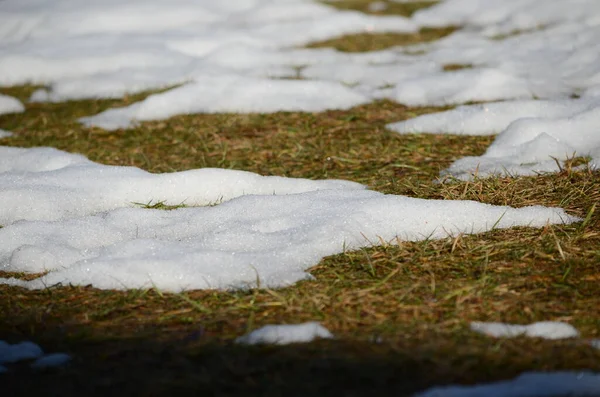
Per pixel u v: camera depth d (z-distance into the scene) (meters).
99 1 9.21
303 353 2.64
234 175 4.28
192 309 3.01
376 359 2.58
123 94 6.49
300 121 5.52
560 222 3.62
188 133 5.38
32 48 7.59
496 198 3.90
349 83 6.49
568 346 2.61
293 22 8.65
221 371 2.56
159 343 2.77
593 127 4.70
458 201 3.73
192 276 3.22
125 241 3.58
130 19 8.70
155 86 6.61
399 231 3.56
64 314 3.03
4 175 4.38
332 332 2.77
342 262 3.33
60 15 8.66
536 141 4.57
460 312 2.87
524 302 2.92
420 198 3.88
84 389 2.50
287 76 6.71
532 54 6.67
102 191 4.18
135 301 3.10
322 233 3.50
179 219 3.82
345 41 7.96
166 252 3.40
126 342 2.79
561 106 5.15
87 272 3.29
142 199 4.16
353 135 5.17
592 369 2.47
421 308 2.91
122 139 5.34
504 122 5.11
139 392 2.47
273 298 3.05
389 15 8.88
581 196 3.90
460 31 8.05
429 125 5.23
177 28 8.52
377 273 3.21
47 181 4.30
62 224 3.76
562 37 6.96
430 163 4.57
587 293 2.97
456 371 2.49
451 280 3.12
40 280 3.30
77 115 5.98
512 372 2.48
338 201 3.81
